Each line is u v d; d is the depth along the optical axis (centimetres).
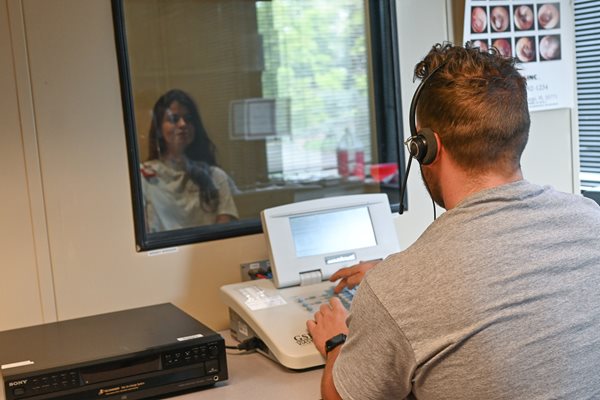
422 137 126
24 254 175
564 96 236
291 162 231
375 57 219
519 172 124
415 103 130
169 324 167
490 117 119
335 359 138
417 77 135
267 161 226
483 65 123
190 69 210
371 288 119
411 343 114
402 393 122
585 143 253
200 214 212
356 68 224
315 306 173
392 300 116
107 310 184
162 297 190
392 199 221
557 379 110
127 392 147
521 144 122
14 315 175
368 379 120
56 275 178
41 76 173
